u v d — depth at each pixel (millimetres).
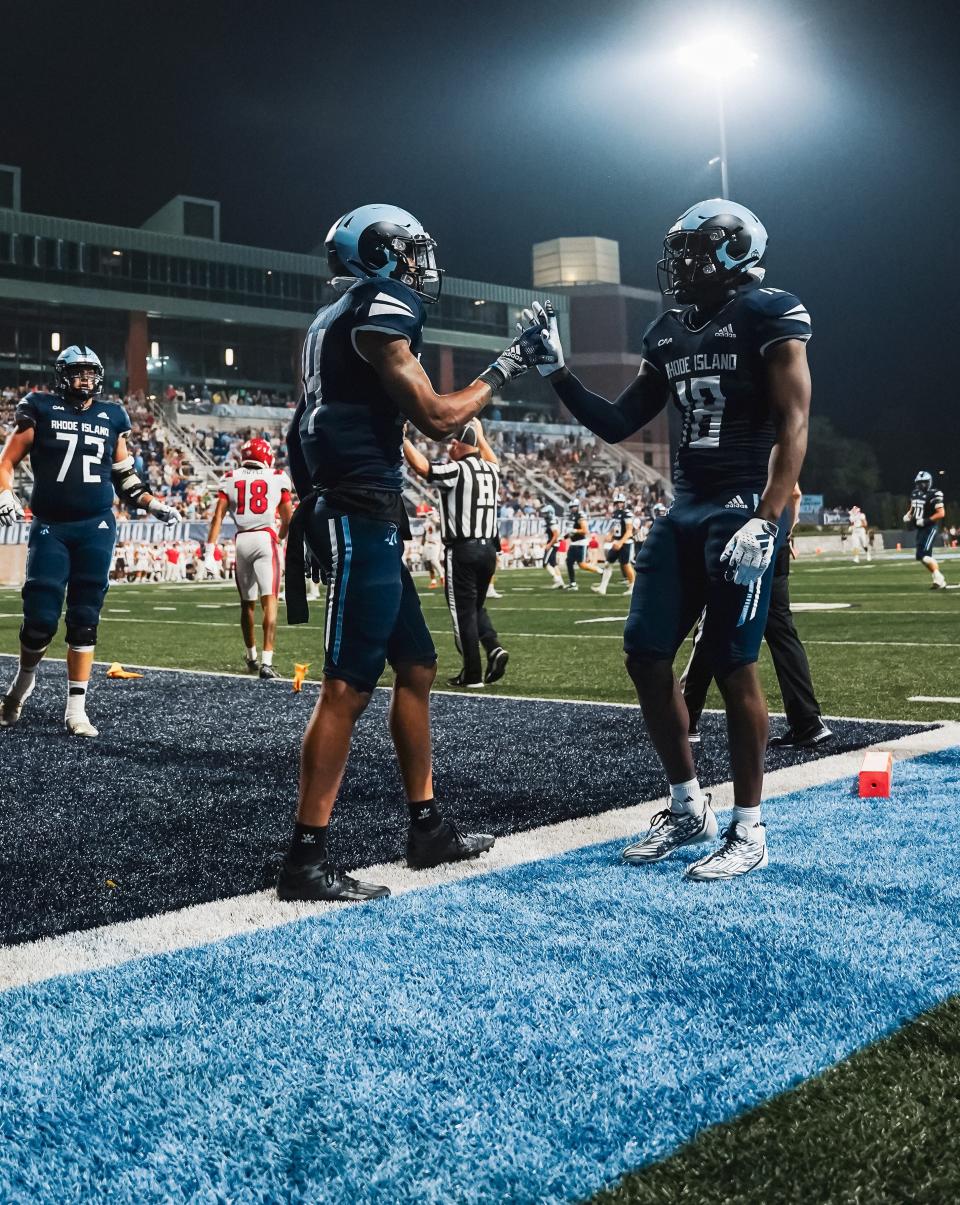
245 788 4422
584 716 5957
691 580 3289
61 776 4691
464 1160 1629
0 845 3559
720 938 2514
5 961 2494
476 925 2662
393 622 3107
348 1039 2037
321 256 52688
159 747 5352
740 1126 1702
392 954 2477
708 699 6488
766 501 3055
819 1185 1538
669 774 3297
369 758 4953
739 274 3209
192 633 12344
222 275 50094
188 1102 1812
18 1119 1772
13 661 9398
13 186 47719
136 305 48219
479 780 4426
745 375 3150
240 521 8242
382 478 3127
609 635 11078
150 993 2275
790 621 5043
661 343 3320
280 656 9805
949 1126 1675
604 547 43344
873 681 7020
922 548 16969
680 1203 1511
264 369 53000
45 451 5805
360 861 3326
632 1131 1697
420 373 2973
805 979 2258
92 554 5844
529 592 20500
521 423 55688
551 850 3373
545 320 3260
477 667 7414
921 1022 2039
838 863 3070
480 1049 1983
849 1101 1762
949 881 2863
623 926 2621
